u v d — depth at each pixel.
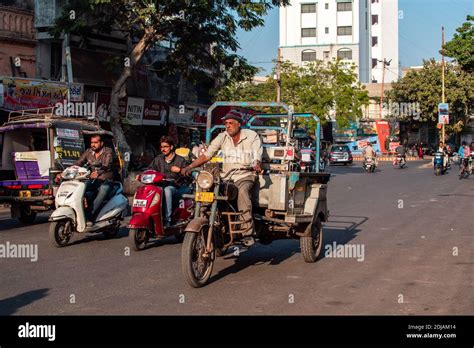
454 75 56.69
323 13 73.06
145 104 25.00
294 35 73.88
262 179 7.41
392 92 60.84
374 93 67.56
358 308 5.74
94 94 22.39
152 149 26.98
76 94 20.62
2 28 20.22
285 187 7.32
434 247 9.34
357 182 26.08
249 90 41.31
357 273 7.39
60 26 20.09
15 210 12.45
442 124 41.69
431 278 7.08
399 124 63.72
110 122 20.67
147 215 8.95
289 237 7.98
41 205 12.10
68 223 9.51
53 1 21.17
